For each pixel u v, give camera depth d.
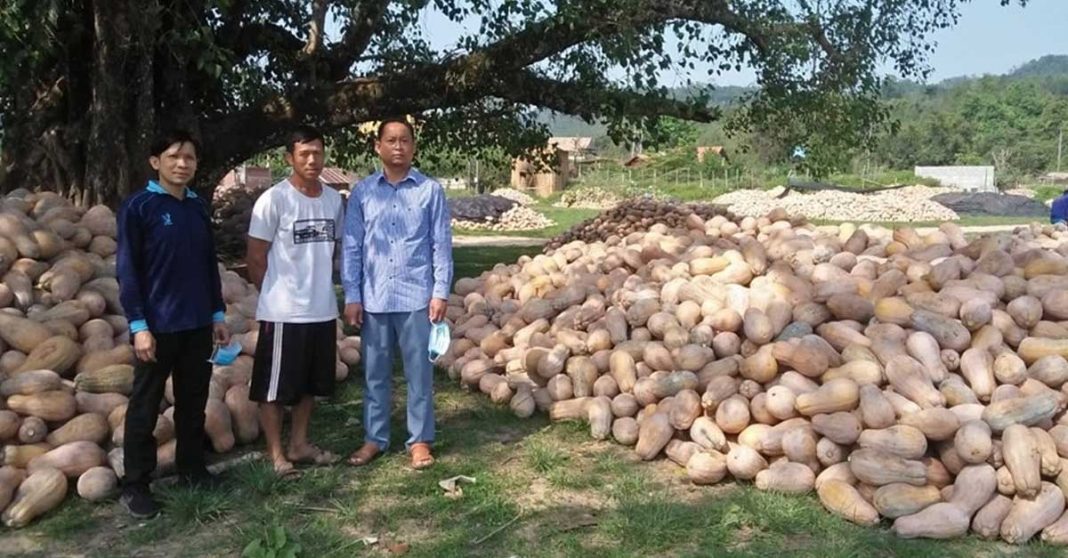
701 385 5.62
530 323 7.47
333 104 12.43
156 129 10.73
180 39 9.83
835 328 5.65
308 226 5.17
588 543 4.41
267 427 5.27
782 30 11.66
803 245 7.23
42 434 5.04
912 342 5.26
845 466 4.79
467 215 30.36
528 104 12.57
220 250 16.39
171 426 5.37
